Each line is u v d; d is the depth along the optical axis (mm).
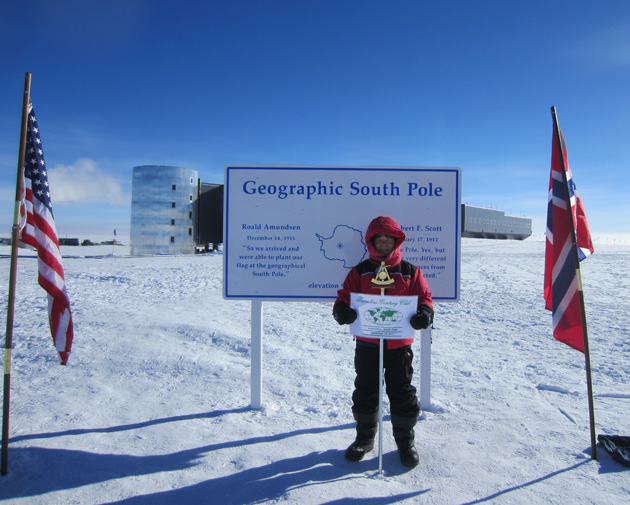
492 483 2426
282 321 7371
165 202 42406
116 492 2342
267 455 2730
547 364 4852
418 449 2830
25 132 2611
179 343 5547
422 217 3506
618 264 20344
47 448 2793
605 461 2654
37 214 2781
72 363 4676
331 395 3854
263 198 3537
